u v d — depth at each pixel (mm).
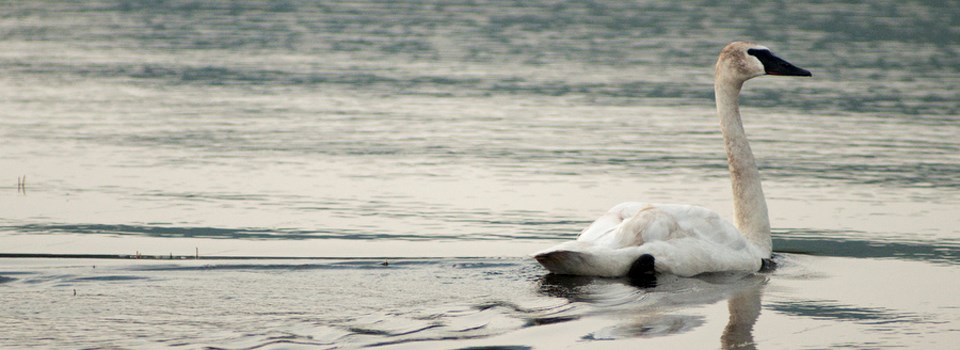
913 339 10500
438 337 10047
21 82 29484
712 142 22625
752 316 11148
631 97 28516
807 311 11383
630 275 12289
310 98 27969
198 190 17828
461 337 10078
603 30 43312
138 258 13336
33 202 16812
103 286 11633
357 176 19062
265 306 10961
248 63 34094
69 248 13938
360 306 11016
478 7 51719
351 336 10016
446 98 28141
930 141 22734
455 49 37812
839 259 13906
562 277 12344
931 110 26594
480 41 39938
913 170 19875
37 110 25375
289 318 10555
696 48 38062
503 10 50469
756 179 14008
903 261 13805
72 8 48656
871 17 47656
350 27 43812
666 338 10344
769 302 11695
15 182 18234
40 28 41688
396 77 31688
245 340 9844
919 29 43562
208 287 11664
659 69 33438
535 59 35562
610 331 10461
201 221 15758
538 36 41469
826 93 29391
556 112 26203
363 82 30719
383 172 19406
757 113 26547
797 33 41844
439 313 10797
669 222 12602
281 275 12242
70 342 9750
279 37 40500
